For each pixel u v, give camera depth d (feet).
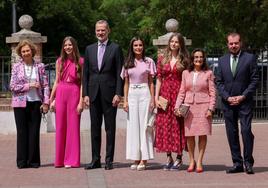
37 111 43.65
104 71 42.14
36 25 135.33
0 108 69.26
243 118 40.16
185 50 41.63
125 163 45.73
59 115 43.60
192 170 41.37
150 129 42.11
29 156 43.68
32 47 43.93
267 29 94.07
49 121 69.41
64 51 43.80
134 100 42.14
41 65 44.06
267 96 83.15
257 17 94.58
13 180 38.83
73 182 37.86
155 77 43.16
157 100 41.65
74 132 43.57
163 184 36.86
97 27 42.34
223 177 39.14
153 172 41.27
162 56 42.24
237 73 40.04
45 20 135.95
